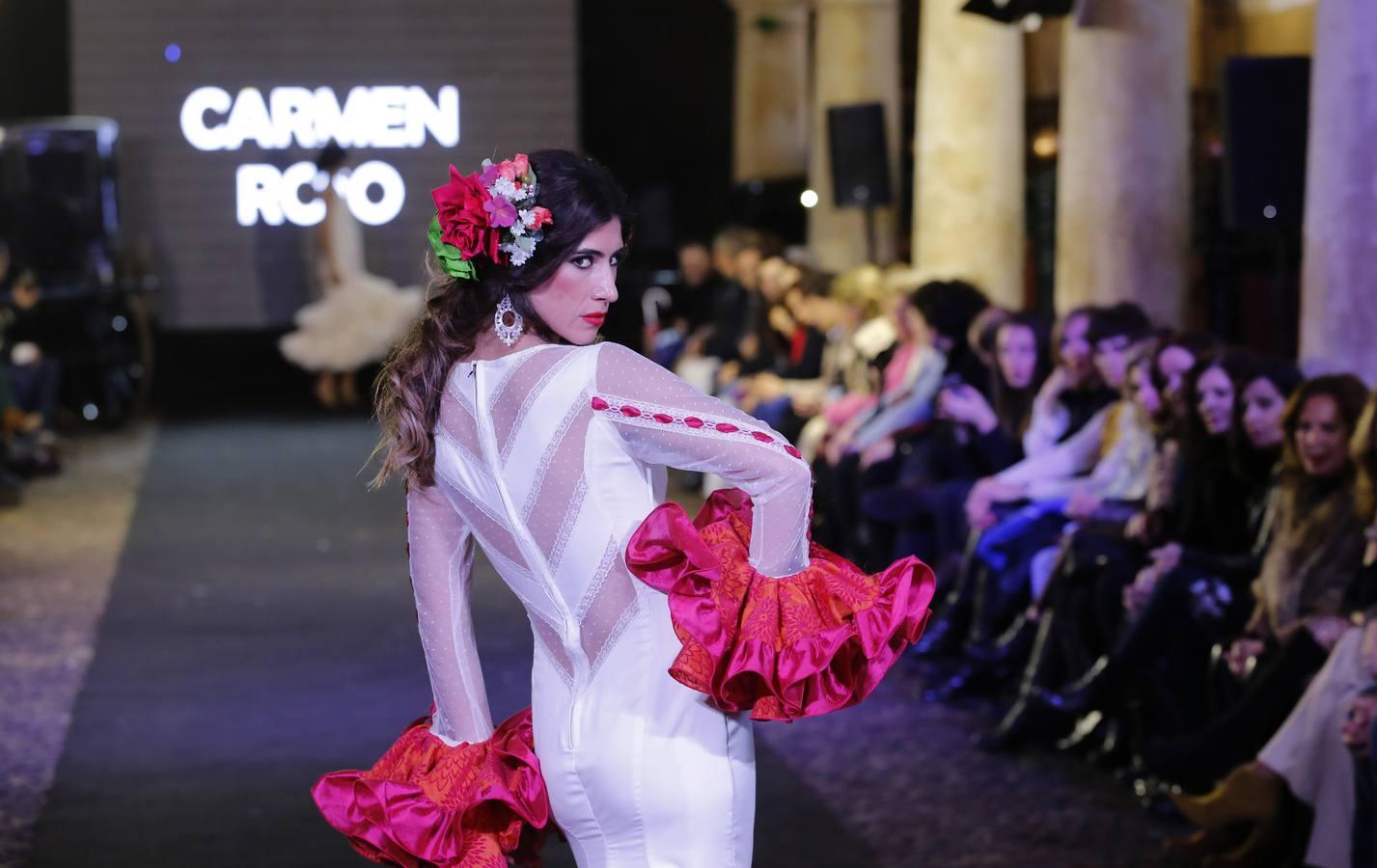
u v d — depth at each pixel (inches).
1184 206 291.6
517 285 90.4
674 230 605.9
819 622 87.8
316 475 420.8
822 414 308.2
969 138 367.2
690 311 437.1
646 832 89.9
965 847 162.1
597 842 91.8
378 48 590.2
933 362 257.8
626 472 90.1
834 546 276.8
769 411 328.8
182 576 302.7
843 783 182.9
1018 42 370.6
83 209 506.6
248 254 593.6
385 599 284.5
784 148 530.0
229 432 502.3
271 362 599.5
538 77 596.7
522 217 88.9
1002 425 235.3
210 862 159.3
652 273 549.0
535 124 598.2
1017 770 186.5
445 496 94.8
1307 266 210.8
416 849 93.2
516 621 267.0
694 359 400.8
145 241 553.0
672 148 638.5
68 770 189.6
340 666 239.5
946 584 237.5
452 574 95.7
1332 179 204.7
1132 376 185.9
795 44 527.2
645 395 88.7
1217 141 360.5
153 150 587.8
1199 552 175.3
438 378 93.0
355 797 94.1
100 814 173.9
